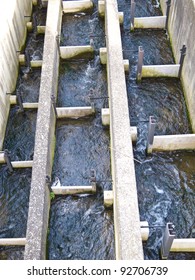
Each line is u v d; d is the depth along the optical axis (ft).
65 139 40.47
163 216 33.78
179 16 44.34
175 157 37.65
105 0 49.24
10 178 37.76
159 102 43.14
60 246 32.65
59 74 47.65
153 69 43.70
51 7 49.70
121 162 31.12
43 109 37.01
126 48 49.98
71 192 35.17
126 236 26.73
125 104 35.45
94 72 47.78
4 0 42.37
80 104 44.09
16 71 47.37
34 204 30.35
